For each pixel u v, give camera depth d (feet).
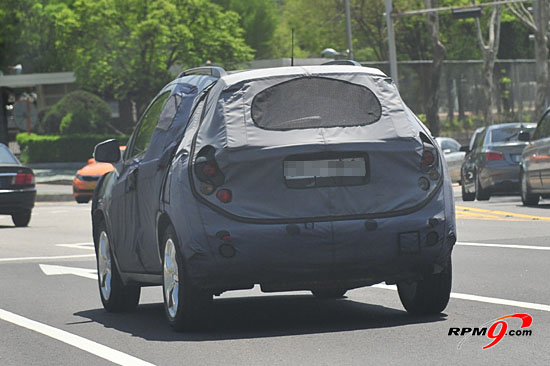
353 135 72.64
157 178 77.15
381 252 72.08
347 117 73.56
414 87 504.02
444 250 73.92
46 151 551.18
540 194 207.41
